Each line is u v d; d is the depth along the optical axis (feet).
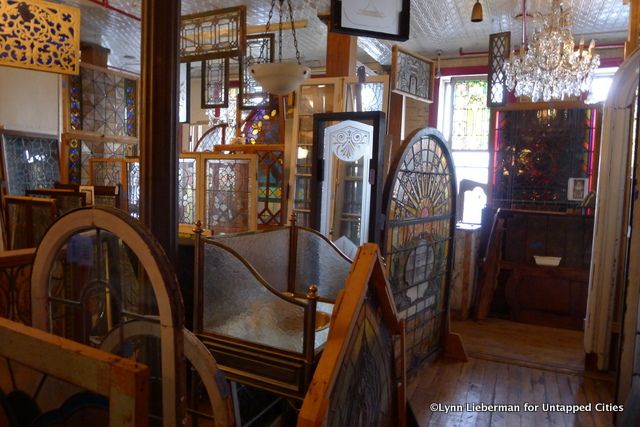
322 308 7.86
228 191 11.75
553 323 14.26
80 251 4.95
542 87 15.30
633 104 10.43
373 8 7.98
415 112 23.75
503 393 9.68
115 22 18.74
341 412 4.75
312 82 13.23
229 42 13.66
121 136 19.16
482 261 15.26
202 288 6.56
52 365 3.31
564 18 14.56
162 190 6.61
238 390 7.72
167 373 4.24
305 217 12.68
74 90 17.94
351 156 10.20
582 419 8.74
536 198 15.99
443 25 18.28
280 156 13.21
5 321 3.67
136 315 4.52
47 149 17.19
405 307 9.56
